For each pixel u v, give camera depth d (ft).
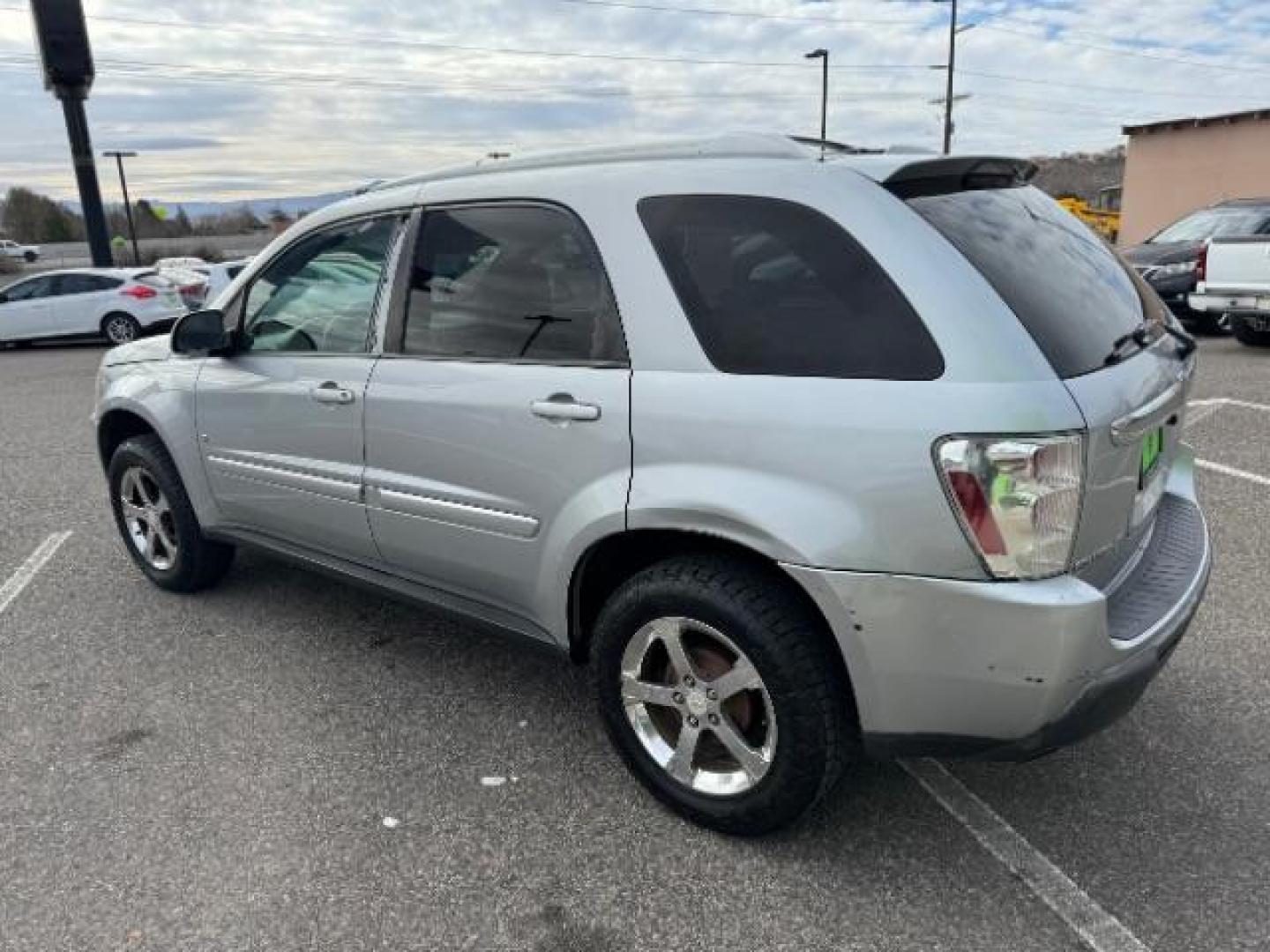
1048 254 8.45
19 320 54.44
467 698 11.48
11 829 9.11
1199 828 8.73
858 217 7.67
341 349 11.12
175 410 13.28
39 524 18.49
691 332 8.19
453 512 9.93
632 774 9.34
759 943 7.57
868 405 7.30
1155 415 7.93
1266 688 11.03
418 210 10.41
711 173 8.43
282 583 15.16
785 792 8.15
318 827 9.07
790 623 7.84
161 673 12.21
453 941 7.65
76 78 61.05
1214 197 77.87
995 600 7.00
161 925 7.86
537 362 9.19
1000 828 8.83
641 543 8.91
